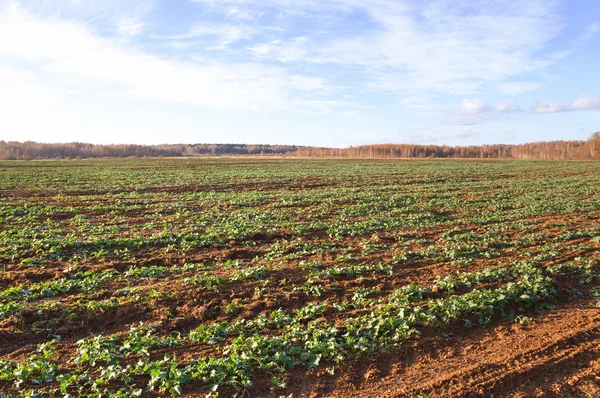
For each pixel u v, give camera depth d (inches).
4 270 544.7
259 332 389.4
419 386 312.5
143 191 1337.4
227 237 722.2
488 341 383.9
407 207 1067.3
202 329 387.9
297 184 1585.9
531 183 1664.6
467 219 915.4
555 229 813.2
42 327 397.4
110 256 613.9
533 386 313.3
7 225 792.3
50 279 519.8
